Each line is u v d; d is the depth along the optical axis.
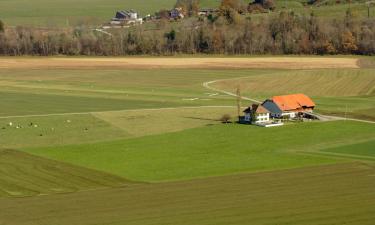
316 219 116.88
